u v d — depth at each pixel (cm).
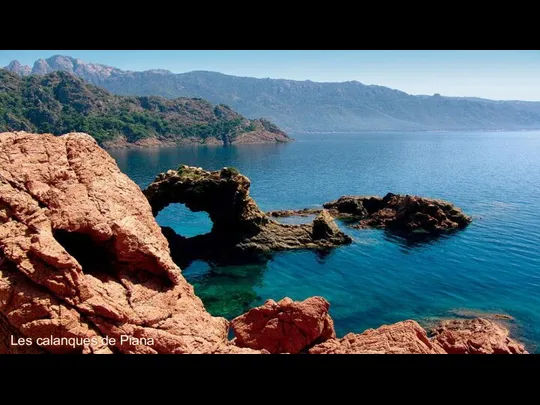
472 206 7525
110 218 1377
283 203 8206
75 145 1483
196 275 4350
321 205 7906
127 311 1242
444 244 5206
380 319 3303
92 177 1457
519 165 15038
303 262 4669
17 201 1257
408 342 1552
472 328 2855
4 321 1136
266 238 5147
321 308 1733
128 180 1595
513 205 7581
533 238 5391
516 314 3322
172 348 1218
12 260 1149
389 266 4497
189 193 5169
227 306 3616
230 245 5112
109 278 1348
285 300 1761
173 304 1374
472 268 4391
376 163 16600
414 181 11225
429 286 3941
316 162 16962
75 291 1175
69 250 1354
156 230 1553
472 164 15675
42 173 1366
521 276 4144
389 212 6462
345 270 4406
